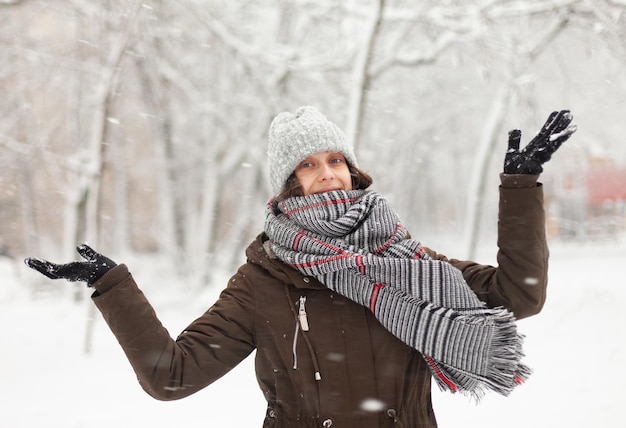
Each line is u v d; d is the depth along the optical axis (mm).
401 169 19469
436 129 18531
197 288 12898
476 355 1724
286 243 1884
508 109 11758
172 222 16047
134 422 4848
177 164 16062
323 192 2000
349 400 1750
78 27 10125
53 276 1638
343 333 1787
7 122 11078
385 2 8414
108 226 21281
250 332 1834
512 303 1854
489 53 9453
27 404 5527
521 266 1812
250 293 1850
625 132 13312
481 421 4598
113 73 8414
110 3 8898
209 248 14055
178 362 1694
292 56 11023
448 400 5125
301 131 2029
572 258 21156
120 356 7488
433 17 9266
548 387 5320
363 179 2129
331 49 12133
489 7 9078
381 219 1932
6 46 9617
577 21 8977
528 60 9547
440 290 1784
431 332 1741
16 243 19328
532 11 8930
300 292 1831
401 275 1795
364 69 8555
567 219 28531
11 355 7605
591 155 15383
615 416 4488
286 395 1796
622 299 9703
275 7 10984
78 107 10898
